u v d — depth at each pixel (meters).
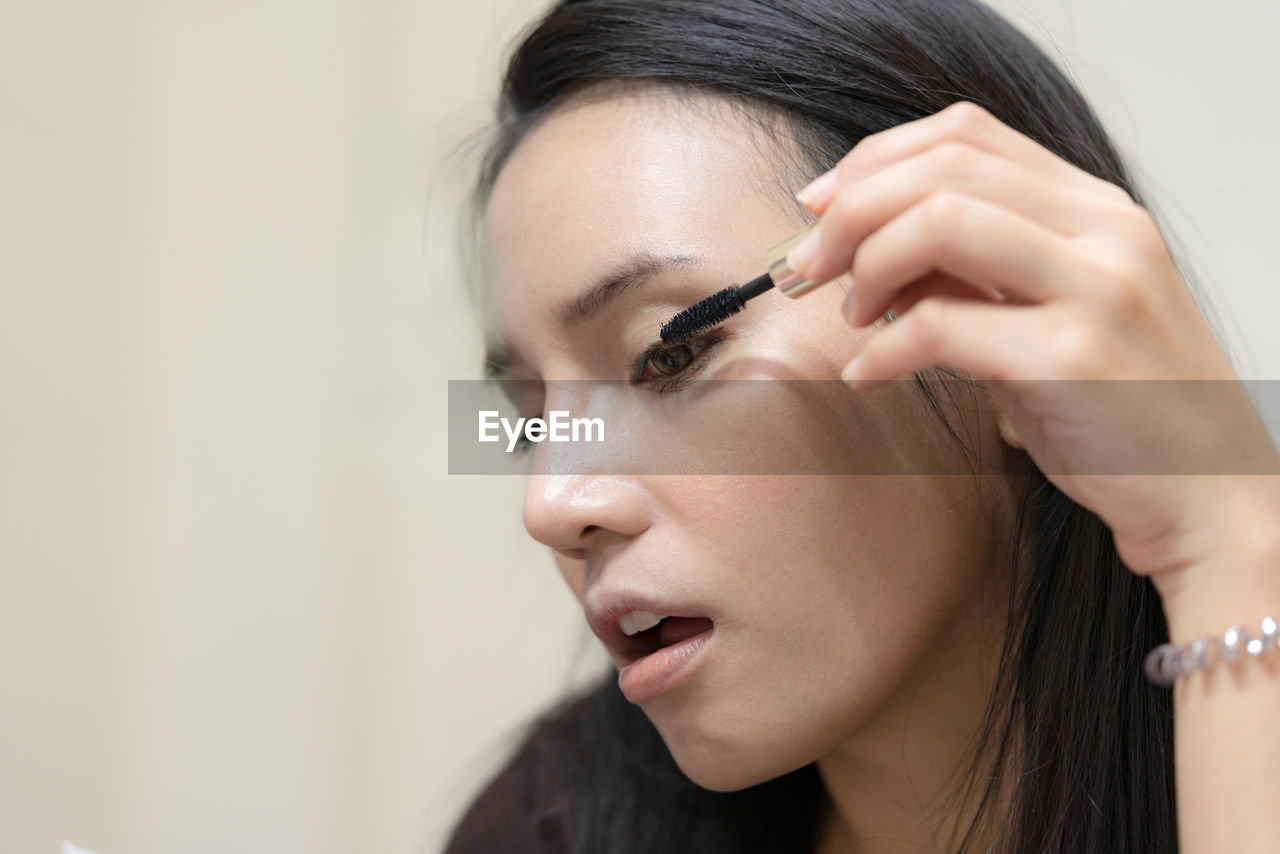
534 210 0.50
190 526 0.84
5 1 0.77
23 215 0.78
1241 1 0.65
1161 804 0.49
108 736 0.82
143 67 0.81
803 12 0.50
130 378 0.82
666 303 0.48
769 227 0.48
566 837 0.64
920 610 0.49
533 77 0.53
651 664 0.49
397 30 0.81
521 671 0.82
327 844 0.84
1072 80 0.59
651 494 0.48
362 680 0.84
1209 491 0.41
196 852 0.84
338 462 0.83
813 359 0.47
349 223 0.81
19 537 0.80
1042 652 0.50
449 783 0.83
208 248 0.82
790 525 0.47
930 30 0.51
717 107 0.49
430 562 0.83
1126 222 0.41
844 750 0.53
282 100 0.82
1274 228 0.65
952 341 0.41
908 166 0.41
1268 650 0.41
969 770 0.51
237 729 0.84
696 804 0.62
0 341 0.78
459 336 0.79
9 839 0.80
